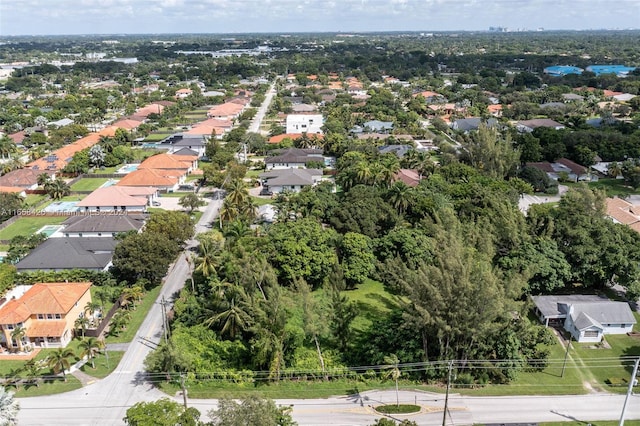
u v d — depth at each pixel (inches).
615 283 3796.8
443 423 2381.9
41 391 2714.1
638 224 4407.0
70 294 3250.5
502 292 2726.4
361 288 3890.3
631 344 3159.5
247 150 7455.7
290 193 5172.2
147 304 3597.4
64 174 6525.6
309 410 2603.3
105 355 3006.9
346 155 6294.3
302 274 3607.3
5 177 6033.5
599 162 6712.6
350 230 4242.1
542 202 5531.5
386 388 2780.5
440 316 2618.1
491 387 2780.5
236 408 2004.2
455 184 5162.4
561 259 3567.9
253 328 2967.5
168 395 2706.7
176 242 4215.1
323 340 3161.9
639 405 2640.3
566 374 2886.3
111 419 2519.7
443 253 2869.1
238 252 3558.1
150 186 5723.4
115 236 4288.9
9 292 3661.4
